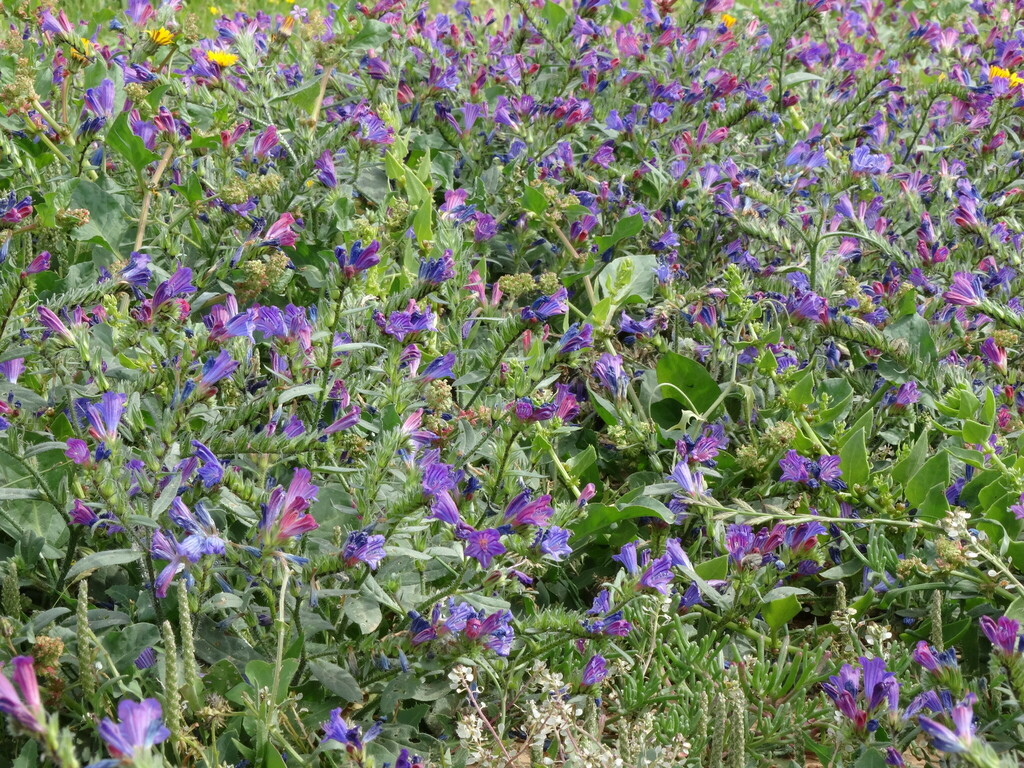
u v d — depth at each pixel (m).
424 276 1.82
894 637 1.91
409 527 1.71
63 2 3.11
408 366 1.82
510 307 2.00
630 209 2.20
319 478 1.81
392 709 1.73
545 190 2.10
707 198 2.21
